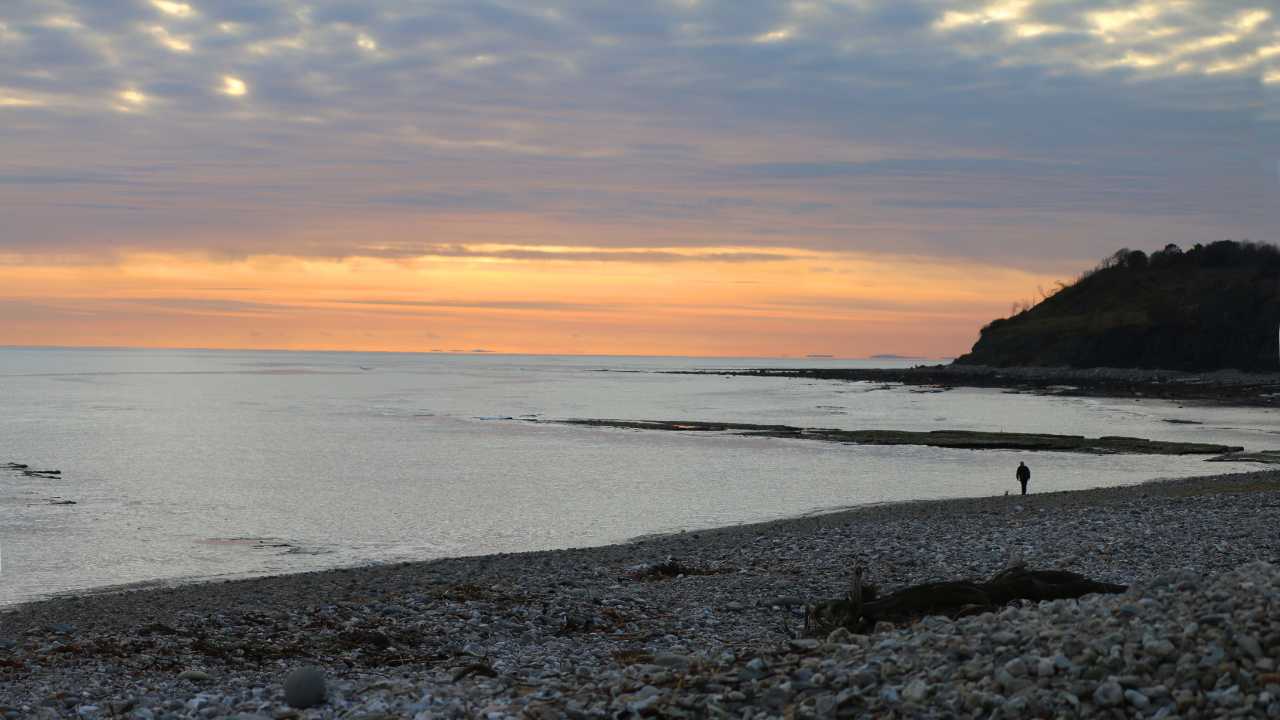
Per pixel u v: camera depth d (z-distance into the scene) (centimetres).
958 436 8925
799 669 1261
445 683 1516
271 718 1290
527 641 1966
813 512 4862
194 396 17838
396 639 1969
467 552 3891
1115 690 1053
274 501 5325
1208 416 12888
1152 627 1202
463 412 13538
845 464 7106
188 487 5903
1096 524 3244
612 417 12581
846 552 2984
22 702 1512
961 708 1090
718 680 1254
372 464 7175
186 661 1805
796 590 2412
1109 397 18038
